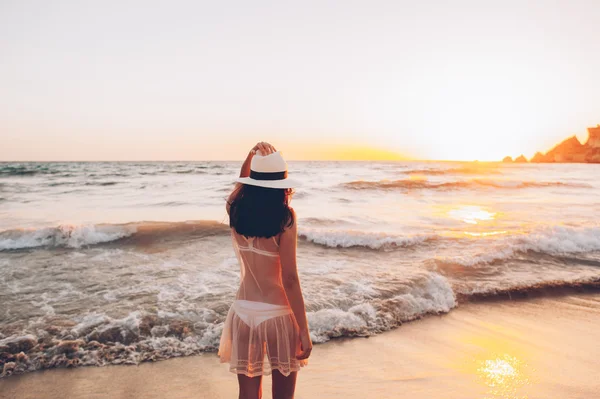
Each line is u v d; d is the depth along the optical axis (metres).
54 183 25.84
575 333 4.41
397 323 4.57
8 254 7.23
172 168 52.34
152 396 3.07
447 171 42.81
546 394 3.14
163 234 8.76
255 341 1.98
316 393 3.11
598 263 7.11
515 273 6.48
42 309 4.59
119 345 3.83
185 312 4.53
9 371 3.37
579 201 17.02
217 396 3.08
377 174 36.88
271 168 1.93
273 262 2.01
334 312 4.58
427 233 9.35
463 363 3.67
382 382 3.30
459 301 5.36
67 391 3.12
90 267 6.38
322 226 10.62
